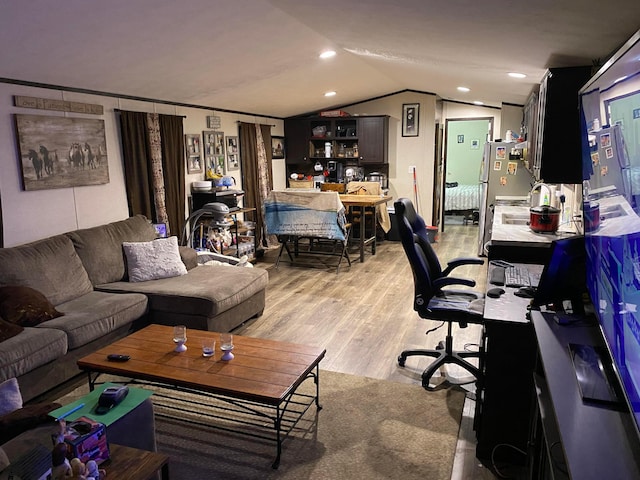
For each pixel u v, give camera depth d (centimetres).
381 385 309
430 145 805
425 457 239
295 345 283
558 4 184
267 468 232
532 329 217
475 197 976
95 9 270
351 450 245
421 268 300
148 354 270
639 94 109
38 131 374
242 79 508
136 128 472
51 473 155
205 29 337
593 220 170
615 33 214
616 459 107
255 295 421
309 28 379
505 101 688
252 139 700
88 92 419
